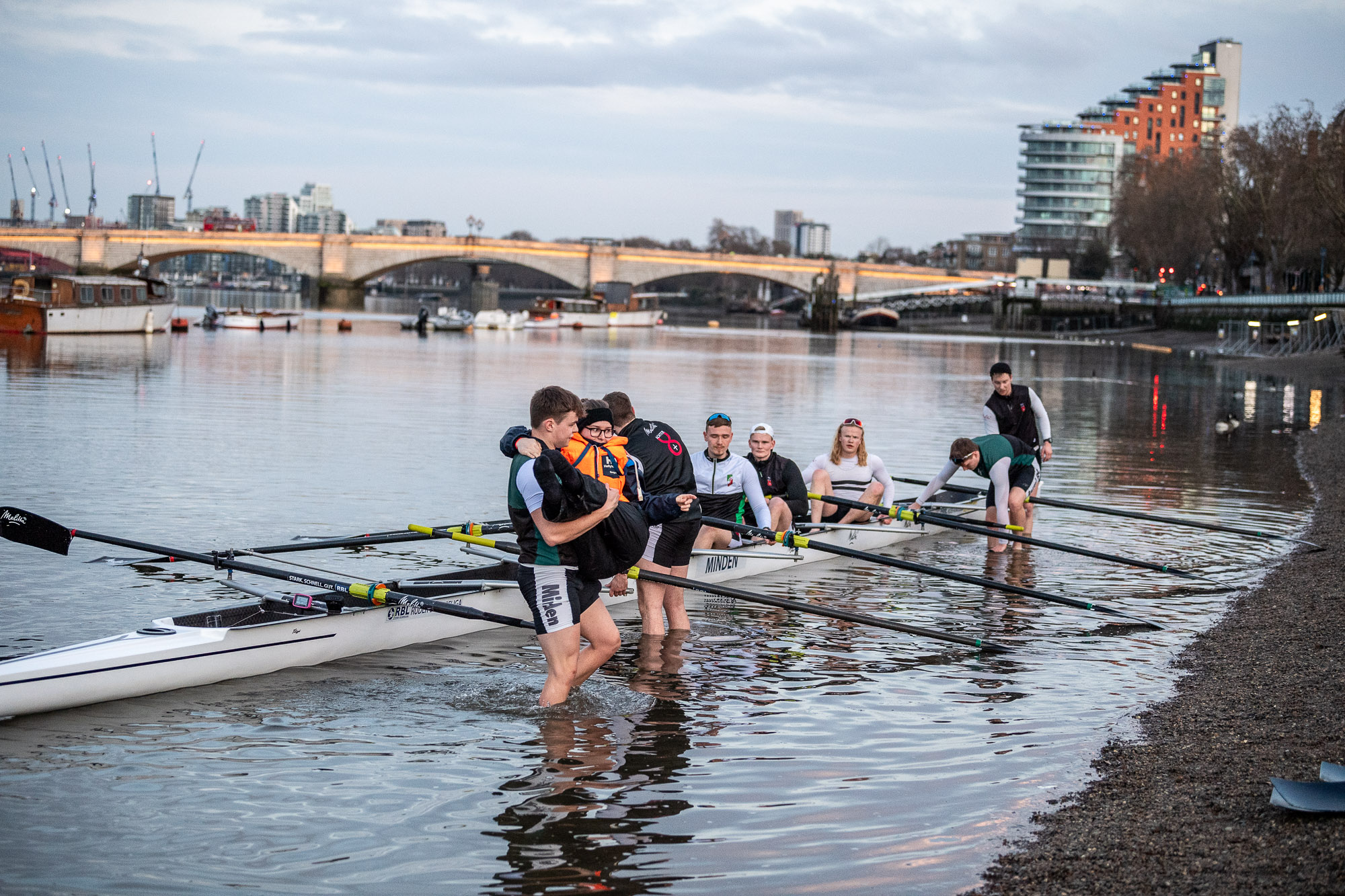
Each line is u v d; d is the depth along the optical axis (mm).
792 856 6035
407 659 9617
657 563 10312
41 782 6922
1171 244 119000
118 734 7758
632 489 8570
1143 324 136250
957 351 88500
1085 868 5754
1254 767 7043
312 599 9406
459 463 20828
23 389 33312
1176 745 7551
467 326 104250
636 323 136750
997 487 14484
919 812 6582
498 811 6574
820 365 63062
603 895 5625
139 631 8922
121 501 16094
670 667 9422
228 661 8906
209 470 19172
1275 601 11930
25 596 10805
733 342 96188
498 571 11391
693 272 156500
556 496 7578
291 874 5805
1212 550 14906
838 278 148125
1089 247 183500
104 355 50812
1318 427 33438
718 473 12117
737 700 8594
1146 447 27531
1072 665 9625
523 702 8477
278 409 30094
